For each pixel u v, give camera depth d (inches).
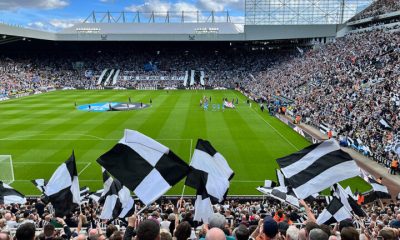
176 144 1409.9
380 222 445.7
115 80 3838.6
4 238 234.5
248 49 4468.5
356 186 994.7
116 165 351.6
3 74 3390.7
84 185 994.1
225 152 1305.4
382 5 3011.8
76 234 394.0
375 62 2102.6
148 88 3676.2
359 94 1779.0
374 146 1211.2
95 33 3745.1
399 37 2257.6
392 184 986.7
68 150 1312.7
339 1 3449.8
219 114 2101.4
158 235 193.5
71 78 3823.8
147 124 1787.6
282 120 1903.3
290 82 2800.2
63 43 4320.9
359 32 3075.8
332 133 1466.5
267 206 718.5
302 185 386.9
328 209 412.8
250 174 1075.9
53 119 1899.6
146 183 345.4
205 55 4367.6
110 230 335.6
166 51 4490.7
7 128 1665.8
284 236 283.4
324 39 3604.8
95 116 2003.0
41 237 275.4
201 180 426.6
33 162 1174.3
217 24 4256.9
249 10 3582.7
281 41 4197.8
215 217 233.8
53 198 447.5
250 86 3368.6
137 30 4114.2
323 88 2199.8
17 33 3191.4
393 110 1405.0
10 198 617.6
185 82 3774.6
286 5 3535.9
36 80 3540.8
